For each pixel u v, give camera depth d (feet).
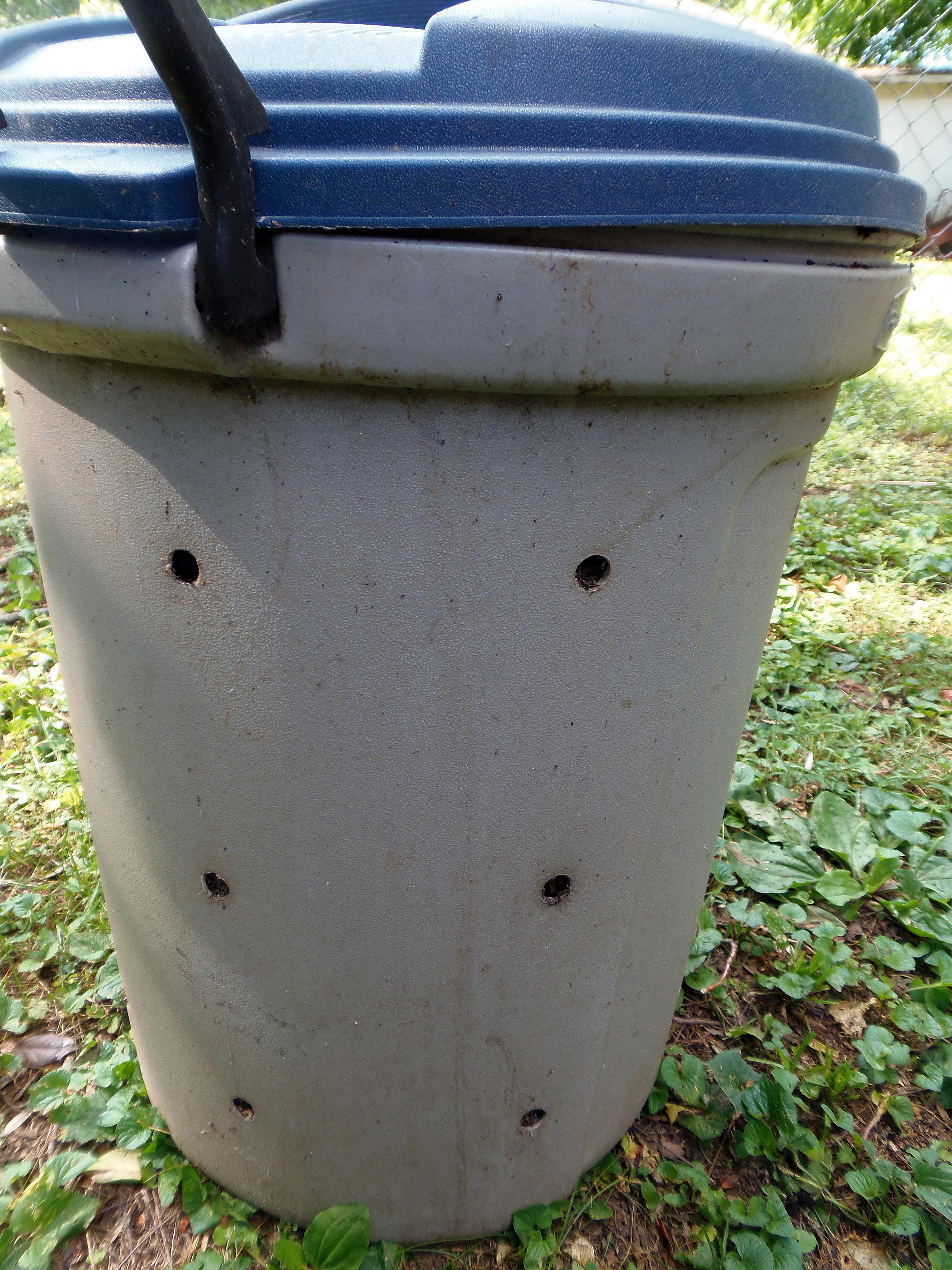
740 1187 2.87
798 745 5.03
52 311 1.52
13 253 1.50
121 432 1.69
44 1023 3.39
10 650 5.72
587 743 1.91
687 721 2.06
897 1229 2.72
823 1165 2.92
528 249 1.38
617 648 1.84
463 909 2.01
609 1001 2.39
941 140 16.01
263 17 2.14
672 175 1.40
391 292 1.40
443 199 1.35
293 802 1.90
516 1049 2.28
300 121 1.39
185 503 1.69
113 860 2.33
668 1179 2.85
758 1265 2.58
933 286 12.52
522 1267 2.60
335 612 1.70
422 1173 2.45
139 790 2.09
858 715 5.28
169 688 1.90
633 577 1.78
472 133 1.39
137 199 1.33
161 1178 2.80
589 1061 2.47
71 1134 2.88
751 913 3.85
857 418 9.99
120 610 1.88
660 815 2.15
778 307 1.56
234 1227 2.66
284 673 1.77
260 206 1.36
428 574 1.66
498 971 2.13
